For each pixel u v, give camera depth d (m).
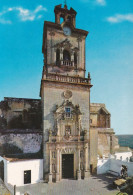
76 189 21.23
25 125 32.00
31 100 34.12
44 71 26.53
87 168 26.62
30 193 19.67
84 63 30.73
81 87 28.61
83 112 28.08
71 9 31.56
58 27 29.50
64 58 30.50
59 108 26.52
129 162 24.97
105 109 43.22
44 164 24.62
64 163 26.05
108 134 36.81
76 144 26.53
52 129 25.89
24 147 26.81
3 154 25.89
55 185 22.75
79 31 30.86
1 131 26.89
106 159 29.27
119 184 21.25
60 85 27.34
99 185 22.70
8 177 22.05
